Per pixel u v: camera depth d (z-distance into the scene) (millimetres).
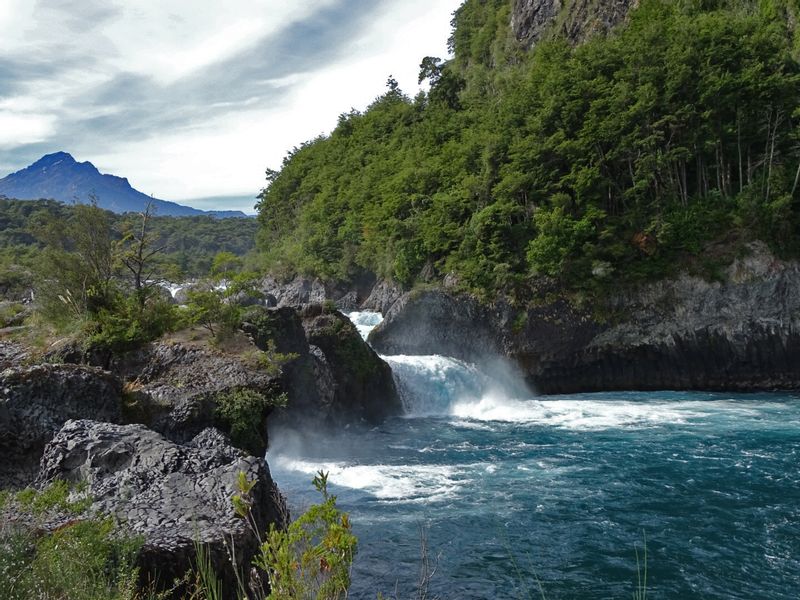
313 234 89375
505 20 103312
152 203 30750
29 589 6289
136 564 8250
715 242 43500
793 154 46156
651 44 51438
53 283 28219
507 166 51688
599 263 43906
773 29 52250
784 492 19891
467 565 15070
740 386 42031
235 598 9211
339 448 27547
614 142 48844
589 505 19141
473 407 38250
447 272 51906
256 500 11617
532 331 44719
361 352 34531
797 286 41094
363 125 114250
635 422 31891
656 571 14711
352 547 4332
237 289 30641
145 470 12828
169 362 23859
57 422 17891
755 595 13523
